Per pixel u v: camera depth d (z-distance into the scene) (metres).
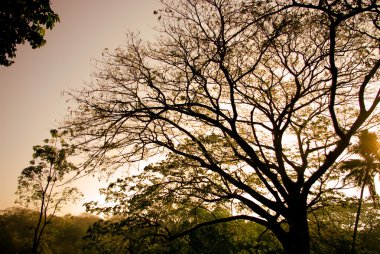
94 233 14.09
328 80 14.05
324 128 15.27
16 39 6.83
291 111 14.25
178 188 14.30
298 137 15.12
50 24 7.14
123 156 12.61
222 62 12.34
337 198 15.00
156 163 15.09
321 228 16.38
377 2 10.20
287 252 12.30
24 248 55.12
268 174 12.98
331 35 10.09
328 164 11.76
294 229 12.21
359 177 26.11
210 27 12.19
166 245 14.41
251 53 13.45
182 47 12.75
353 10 10.22
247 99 15.28
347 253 16.22
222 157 15.44
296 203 12.55
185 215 15.60
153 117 12.91
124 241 14.27
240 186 13.31
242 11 10.83
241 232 21.84
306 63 13.94
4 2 6.51
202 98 15.20
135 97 13.16
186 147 15.12
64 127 11.62
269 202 13.01
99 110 12.17
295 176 16.39
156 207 14.73
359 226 42.69
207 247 19.84
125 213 15.24
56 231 41.81
